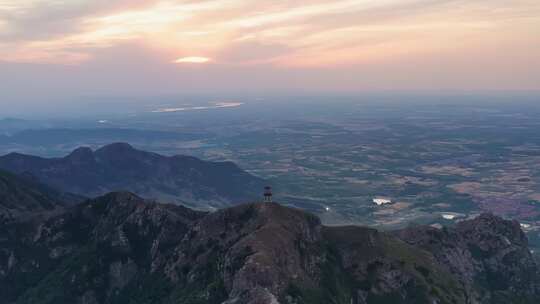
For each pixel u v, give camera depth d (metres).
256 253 138.88
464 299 168.12
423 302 157.38
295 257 148.38
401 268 166.75
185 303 142.25
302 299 133.75
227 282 140.00
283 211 167.38
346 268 166.12
